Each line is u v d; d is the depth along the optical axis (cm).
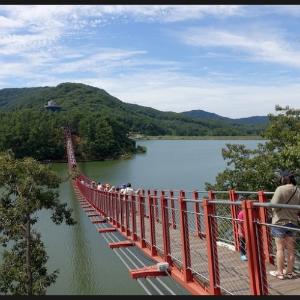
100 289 2689
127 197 1600
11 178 2928
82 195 5316
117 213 1970
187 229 829
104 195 2675
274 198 675
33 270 2712
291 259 689
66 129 15575
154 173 9531
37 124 14962
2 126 14912
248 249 596
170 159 13312
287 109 2608
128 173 9931
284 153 1975
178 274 887
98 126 15412
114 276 2931
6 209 2850
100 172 10512
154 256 1101
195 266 839
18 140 14662
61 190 7506
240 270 773
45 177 3014
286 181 681
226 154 2642
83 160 14638
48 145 14838
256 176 2408
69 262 3306
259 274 586
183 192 1409
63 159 14925
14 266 2700
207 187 2814
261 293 585
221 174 2678
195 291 752
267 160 2409
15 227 2795
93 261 3288
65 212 3139
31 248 2792
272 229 700
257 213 600
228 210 1030
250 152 2650
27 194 2867
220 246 1012
